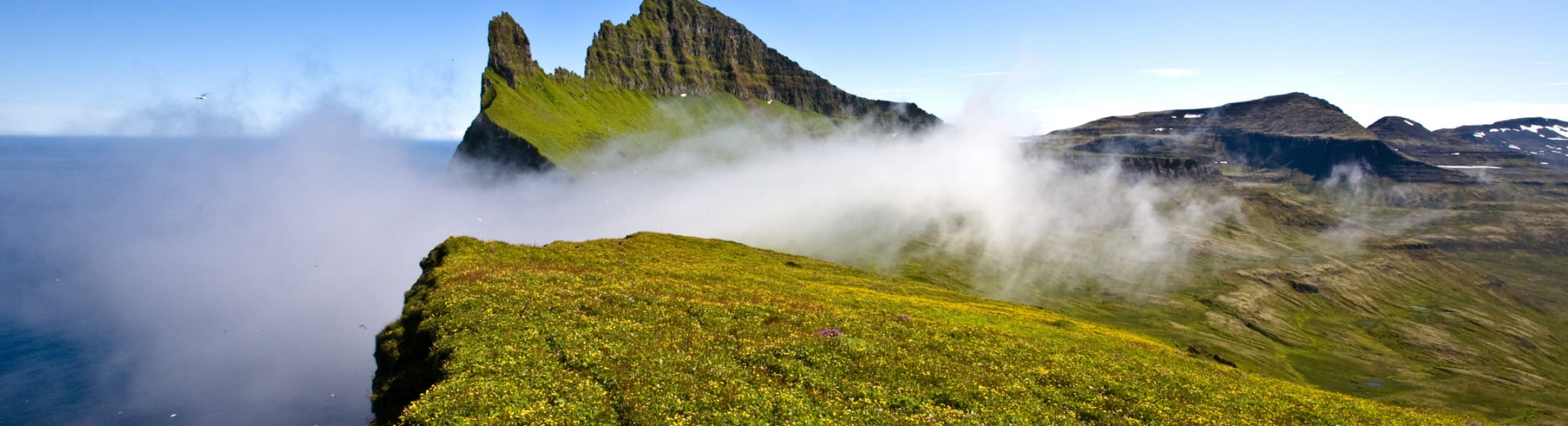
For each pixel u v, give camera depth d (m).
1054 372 40.94
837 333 43.56
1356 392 160.50
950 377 36.75
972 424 30.16
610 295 48.97
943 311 70.62
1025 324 70.44
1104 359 49.25
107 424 158.38
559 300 45.62
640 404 29.25
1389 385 173.38
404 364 40.59
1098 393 37.88
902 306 69.69
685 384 31.72
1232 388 44.88
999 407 32.97
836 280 93.62
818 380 34.44
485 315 41.09
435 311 43.88
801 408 30.16
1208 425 34.03
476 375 32.16
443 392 30.03
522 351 35.47
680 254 97.00
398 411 34.81
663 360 34.97
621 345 37.06
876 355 39.25
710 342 39.62
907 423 29.66
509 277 52.34
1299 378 166.00
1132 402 36.62
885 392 33.34
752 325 44.62
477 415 27.70
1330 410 42.50
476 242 71.75
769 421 28.67
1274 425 36.50
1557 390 185.38
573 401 29.53
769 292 65.12
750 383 33.31
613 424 27.98
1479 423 54.25
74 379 185.75
